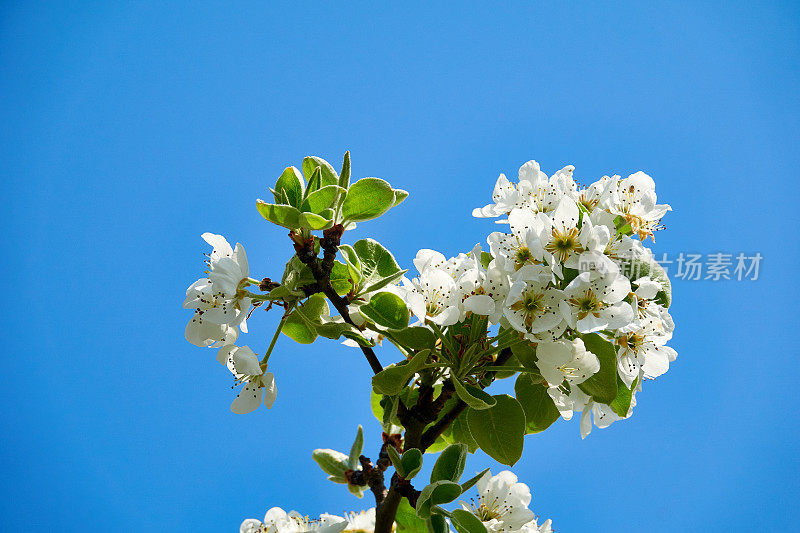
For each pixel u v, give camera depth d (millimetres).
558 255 1179
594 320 1169
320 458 1217
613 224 1197
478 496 1220
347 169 1210
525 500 1217
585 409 1203
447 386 1198
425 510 1161
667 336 1196
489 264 1190
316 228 1187
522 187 1219
